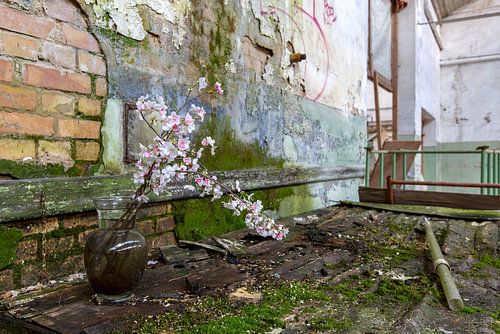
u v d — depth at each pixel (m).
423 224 2.52
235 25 2.43
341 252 1.85
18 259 1.30
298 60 3.04
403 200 3.33
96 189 1.54
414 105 7.29
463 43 10.03
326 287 1.36
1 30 1.27
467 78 10.03
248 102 2.56
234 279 1.41
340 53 4.14
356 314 1.12
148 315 1.07
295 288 1.33
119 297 1.16
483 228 2.38
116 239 1.13
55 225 1.42
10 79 1.29
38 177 1.38
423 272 1.57
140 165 1.21
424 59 8.18
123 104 1.70
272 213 2.79
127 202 1.17
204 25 2.17
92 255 1.12
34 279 1.35
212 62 2.23
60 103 1.45
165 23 1.91
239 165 2.46
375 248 1.97
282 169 2.88
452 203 3.11
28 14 1.35
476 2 9.84
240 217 2.41
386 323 1.05
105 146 1.62
